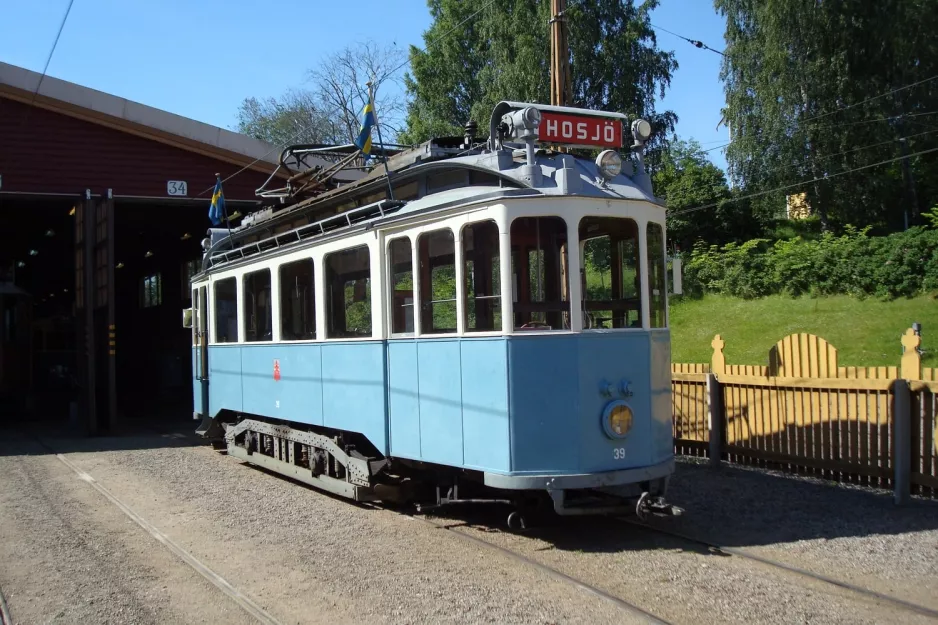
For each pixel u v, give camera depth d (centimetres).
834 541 614
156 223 2120
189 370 2439
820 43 2708
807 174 2767
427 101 3481
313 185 1020
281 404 915
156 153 1673
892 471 771
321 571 567
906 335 788
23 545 658
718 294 2339
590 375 604
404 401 693
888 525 657
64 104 1569
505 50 2959
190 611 491
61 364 2497
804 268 2138
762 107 2831
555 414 596
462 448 632
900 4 2658
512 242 602
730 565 559
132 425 1803
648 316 644
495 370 603
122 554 626
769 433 914
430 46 3484
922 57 2811
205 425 1225
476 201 617
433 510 752
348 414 770
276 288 924
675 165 2997
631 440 618
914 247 1933
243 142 1723
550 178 623
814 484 828
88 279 1619
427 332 671
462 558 591
